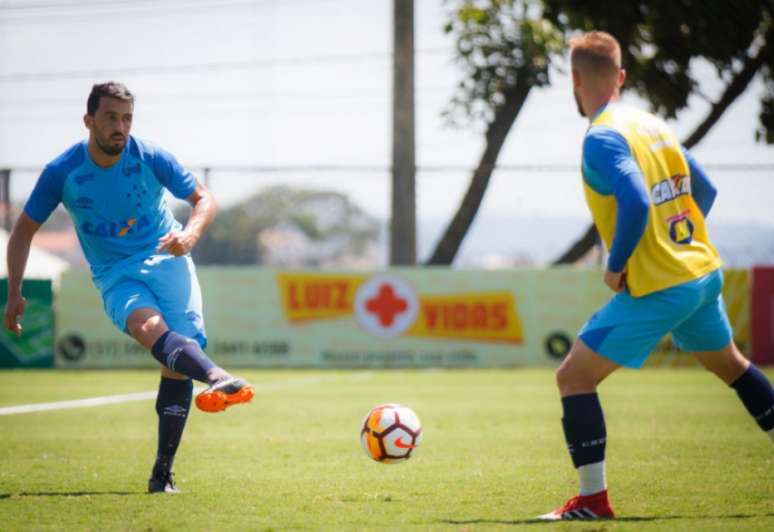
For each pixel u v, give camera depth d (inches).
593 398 690.2
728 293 2549.2
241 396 690.2
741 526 656.4
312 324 2699.3
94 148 788.6
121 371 2632.9
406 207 2714.1
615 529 645.9
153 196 821.2
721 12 2832.2
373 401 1760.6
